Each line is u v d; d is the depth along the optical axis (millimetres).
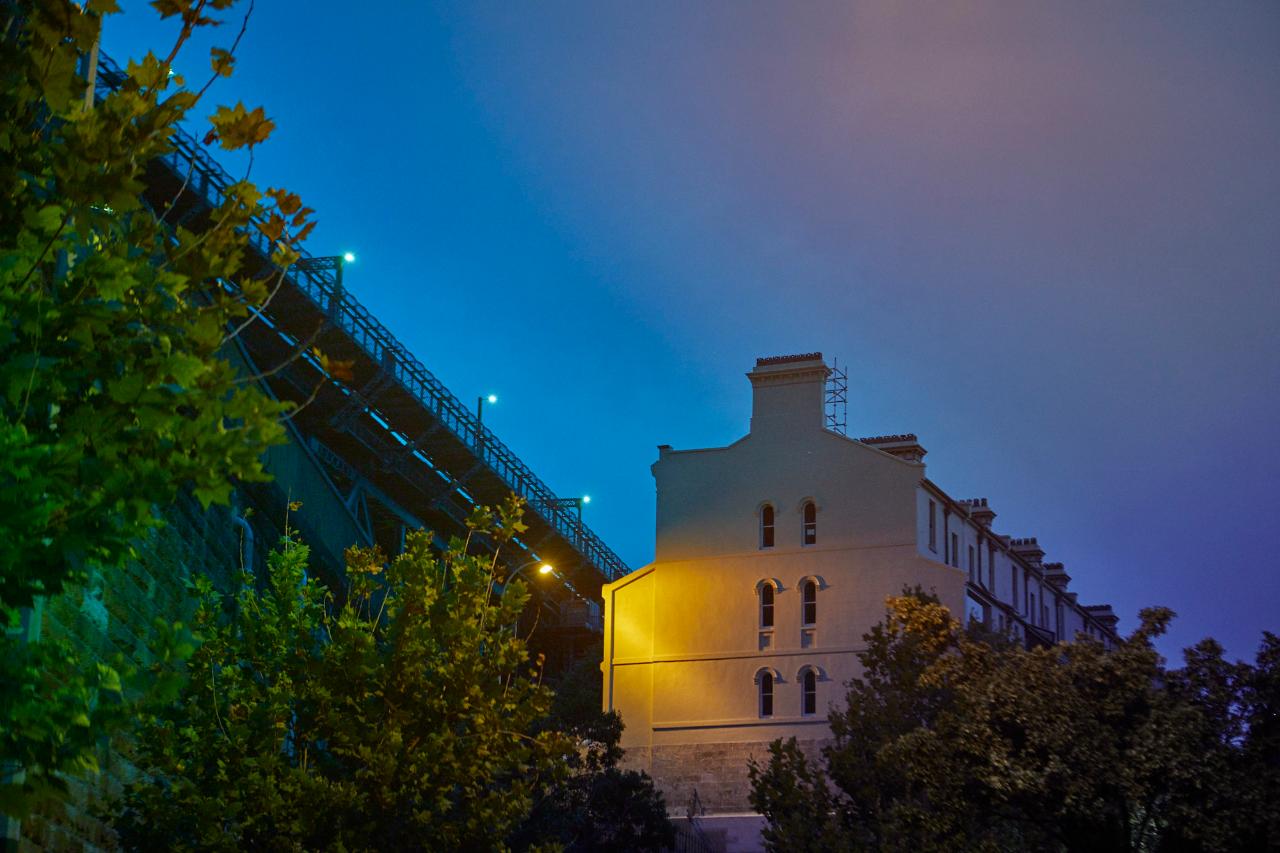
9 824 11766
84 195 9594
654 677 67938
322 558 35469
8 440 8688
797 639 66500
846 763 39344
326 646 20016
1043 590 81062
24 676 8867
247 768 18547
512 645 20828
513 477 81938
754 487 69062
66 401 9766
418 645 19953
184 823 17828
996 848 28547
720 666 67125
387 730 19531
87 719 9211
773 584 67500
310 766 20297
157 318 10258
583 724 53000
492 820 20141
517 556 86625
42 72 9711
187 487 22156
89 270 9719
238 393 10016
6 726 8797
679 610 68500
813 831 37719
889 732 39906
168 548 21125
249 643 20281
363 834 18797
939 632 32312
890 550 66125
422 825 19438
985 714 28672
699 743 66250
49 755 9102
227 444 9594
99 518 9273
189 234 10672
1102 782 27203
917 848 33562
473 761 19938
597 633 89375
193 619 20250
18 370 9125
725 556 68625
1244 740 27562
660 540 69938
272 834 18531
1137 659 28219
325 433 67188
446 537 81562
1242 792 26516
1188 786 26812
